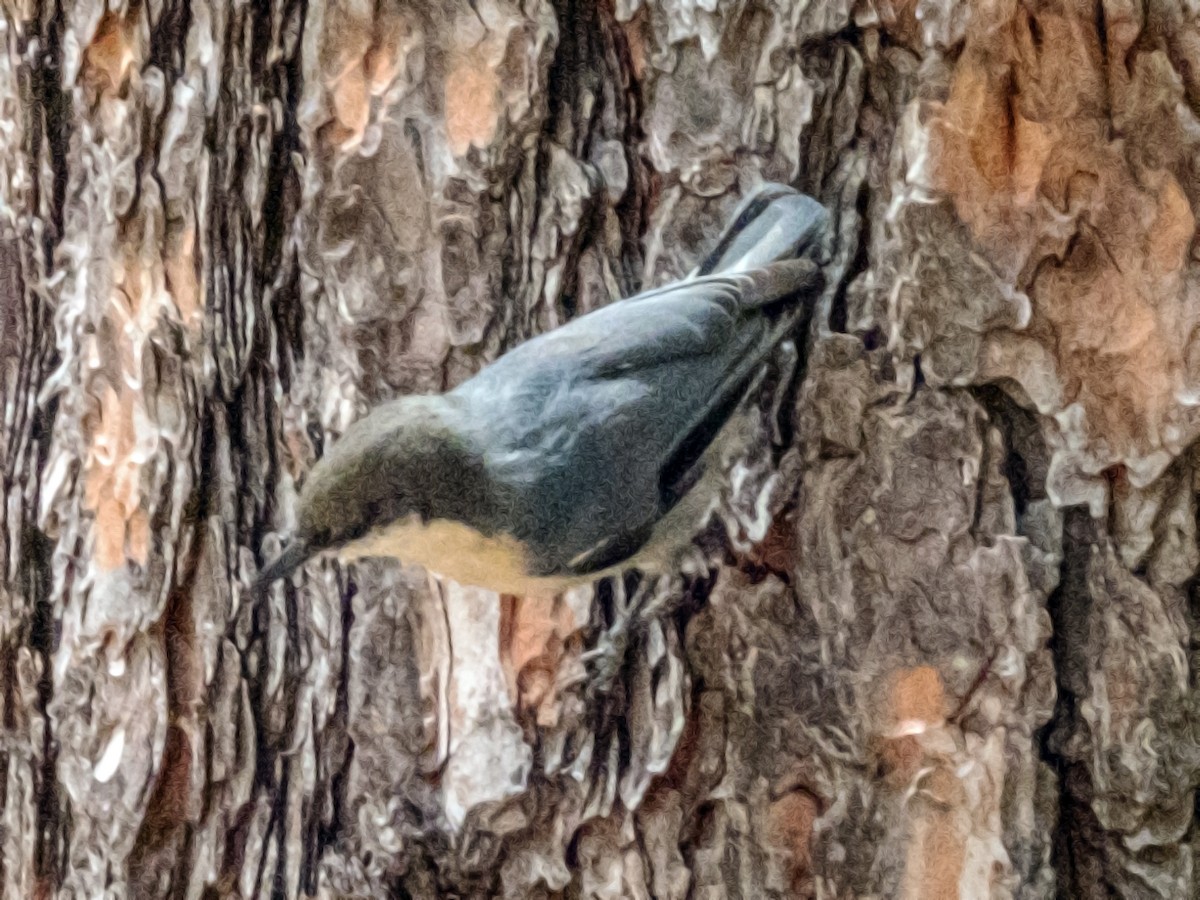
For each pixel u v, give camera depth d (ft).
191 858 8.31
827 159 8.50
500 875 8.22
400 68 8.34
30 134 8.71
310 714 8.34
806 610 8.30
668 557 7.71
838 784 8.24
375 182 8.38
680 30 8.47
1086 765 8.18
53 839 8.54
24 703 8.59
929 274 8.17
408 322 8.38
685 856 8.30
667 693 8.23
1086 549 8.20
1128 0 7.95
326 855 8.28
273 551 8.41
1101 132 8.04
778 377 8.38
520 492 6.68
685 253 8.45
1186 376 8.05
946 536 8.17
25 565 8.66
